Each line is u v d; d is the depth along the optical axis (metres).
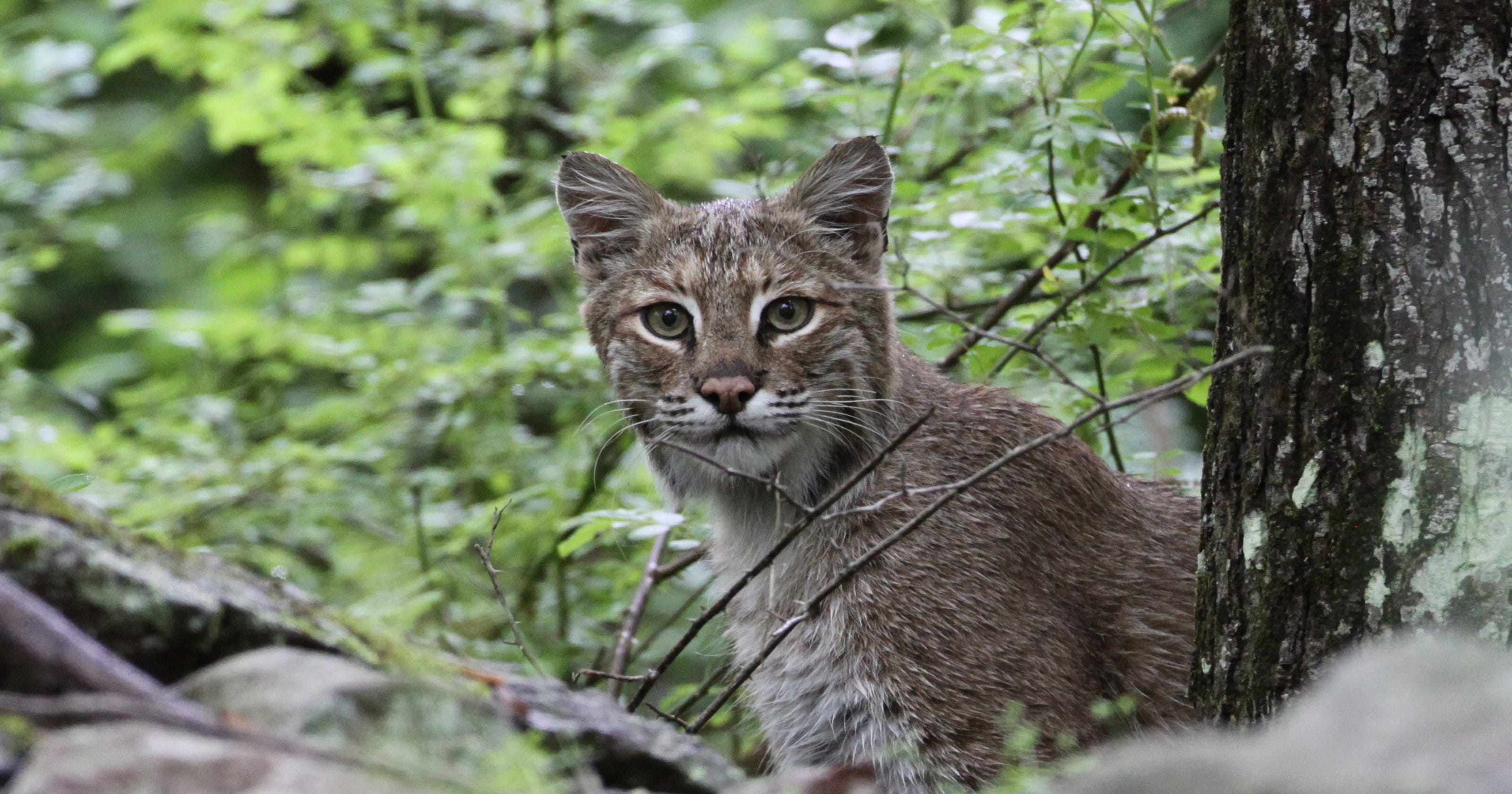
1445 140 5.82
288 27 14.71
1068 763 6.17
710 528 9.79
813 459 8.65
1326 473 6.05
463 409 12.33
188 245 18.55
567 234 12.29
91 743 3.92
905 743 8.05
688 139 13.28
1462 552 5.78
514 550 11.67
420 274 17.02
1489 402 5.75
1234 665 6.41
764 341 8.60
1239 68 6.38
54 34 18.75
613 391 9.20
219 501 11.67
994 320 10.27
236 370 15.19
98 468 12.46
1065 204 9.74
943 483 8.38
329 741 4.25
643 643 10.42
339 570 11.71
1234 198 6.44
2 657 4.13
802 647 8.30
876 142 8.98
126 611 4.77
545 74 14.57
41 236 16.52
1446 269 5.81
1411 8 5.85
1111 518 8.81
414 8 14.21
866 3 16.77
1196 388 9.48
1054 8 9.49
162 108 19.58
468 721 4.58
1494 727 3.75
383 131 14.04
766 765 9.45
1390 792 3.56
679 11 15.41
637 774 5.21
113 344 18.27
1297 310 6.11
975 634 8.09
